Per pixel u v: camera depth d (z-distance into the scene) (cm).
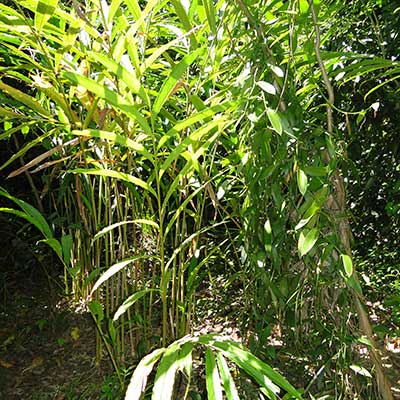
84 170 94
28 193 219
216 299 191
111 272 95
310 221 88
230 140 118
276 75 92
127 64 105
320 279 94
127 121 114
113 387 134
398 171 182
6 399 144
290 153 95
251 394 114
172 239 149
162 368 74
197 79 119
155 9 108
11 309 195
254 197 100
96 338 154
